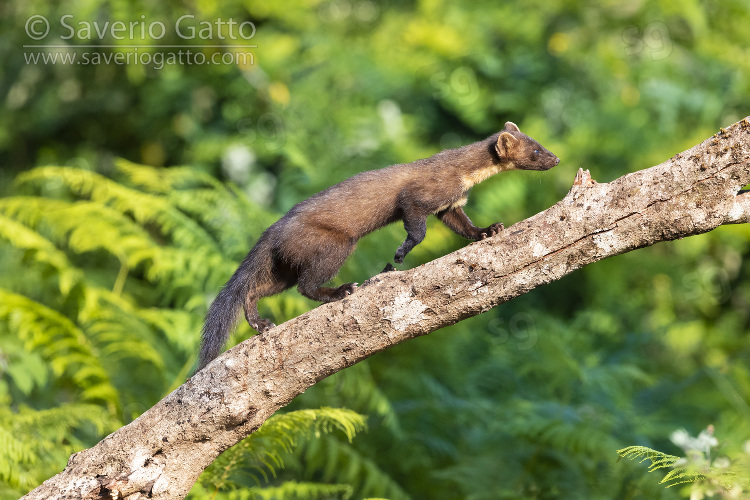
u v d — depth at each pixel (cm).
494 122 1983
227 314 751
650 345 1672
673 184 557
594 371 1190
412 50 2016
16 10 1714
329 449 967
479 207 1642
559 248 569
